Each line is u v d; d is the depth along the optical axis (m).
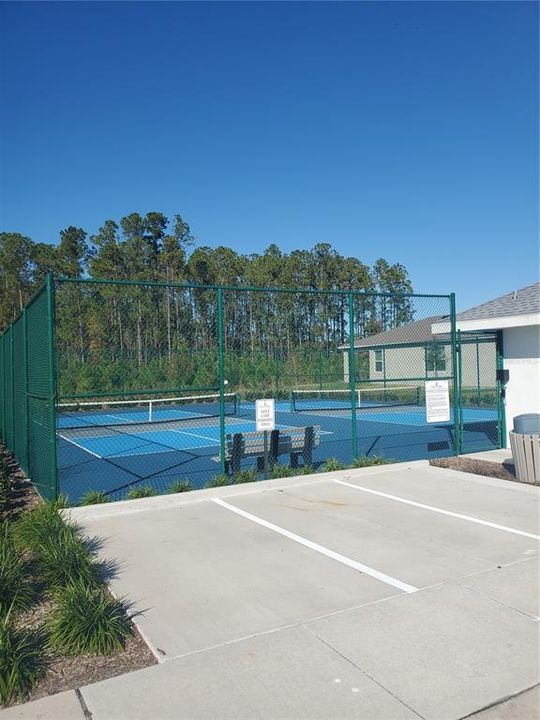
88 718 3.24
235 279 46.03
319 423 20.48
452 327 11.19
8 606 4.60
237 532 6.54
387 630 4.16
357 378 32.28
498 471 9.65
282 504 7.77
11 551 5.30
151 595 4.82
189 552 5.89
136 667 3.77
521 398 11.54
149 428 19.94
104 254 48.09
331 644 3.97
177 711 3.28
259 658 3.81
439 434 16.39
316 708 3.28
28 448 10.21
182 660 3.81
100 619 4.05
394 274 58.78
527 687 3.45
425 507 7.46
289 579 5.13
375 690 3.44
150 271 45.91
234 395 24.41
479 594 4.75
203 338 27.08
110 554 5.86
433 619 4.32
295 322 30.45
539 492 8.20
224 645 3.99
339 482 9.02
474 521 6.81
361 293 10.47
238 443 9.73
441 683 3.50
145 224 56.56
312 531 6.54
